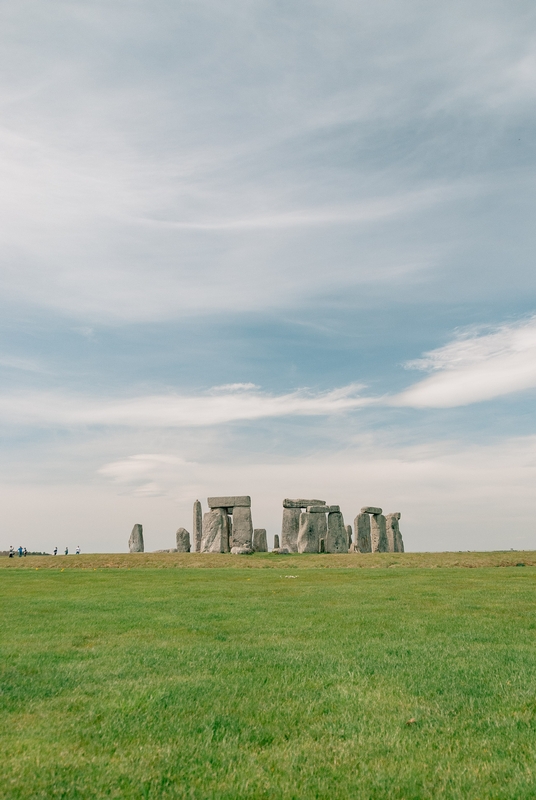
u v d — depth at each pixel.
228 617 14.48
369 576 26.08
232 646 11.03
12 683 8.58
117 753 6.17
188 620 14.05
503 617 14.30
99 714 7.29
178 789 5.39
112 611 15.74
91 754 6.15
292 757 6.09
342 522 49.16
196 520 55.06
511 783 5.50
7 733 6.69
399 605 16.44
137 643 11.38
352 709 7.51
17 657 10.23
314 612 15.20
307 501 50.22
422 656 10.16
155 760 5.99
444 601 17.20
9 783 5.46
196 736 6.62
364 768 5.85
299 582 23.89
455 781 5.57
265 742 6.50
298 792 5.35
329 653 10.38
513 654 10.29
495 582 22.83
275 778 5.62
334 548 48.19
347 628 12.87
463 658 10.02
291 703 7.71
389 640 11.57
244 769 5.82
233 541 45.78
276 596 18.95
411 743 6.46
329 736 6.65
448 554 36.47
